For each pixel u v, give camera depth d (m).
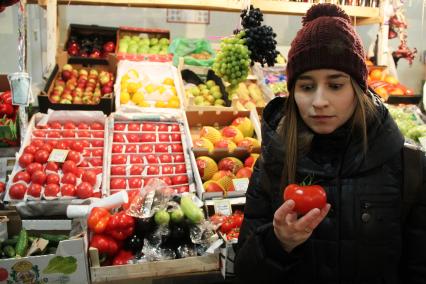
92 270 1.91
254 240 1.14
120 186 2.52
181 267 2.02
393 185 1.14
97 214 2.02
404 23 4.22
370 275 1.15
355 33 1.13
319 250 1.16
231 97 3.11
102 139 2.81
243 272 1.17
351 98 1.12
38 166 2.42
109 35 4.41
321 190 1.06
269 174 1.24
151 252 2.02
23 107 2.63
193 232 2.09
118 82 3.40
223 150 2.76
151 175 2.62
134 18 4.82
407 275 1.19
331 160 1.20
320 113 1.11
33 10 4.41
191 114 3.09
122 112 3.10
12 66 4.54
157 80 3.55
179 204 2.19
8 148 2.73
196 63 3.70
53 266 1.82
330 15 1.26
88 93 3.34
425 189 1.14
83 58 3.78
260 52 2.79
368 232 1.13
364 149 1.13
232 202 2.40
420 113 3.46
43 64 4.56
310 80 1.12
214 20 5.00
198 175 2.57
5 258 1.84
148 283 2.64
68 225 2.26
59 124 2.88
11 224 2.04
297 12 3.82
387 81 3.96
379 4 4.07
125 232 2.05
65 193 2.33
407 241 1.18
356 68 1.09
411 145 1.18
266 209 1.27
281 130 1.22
